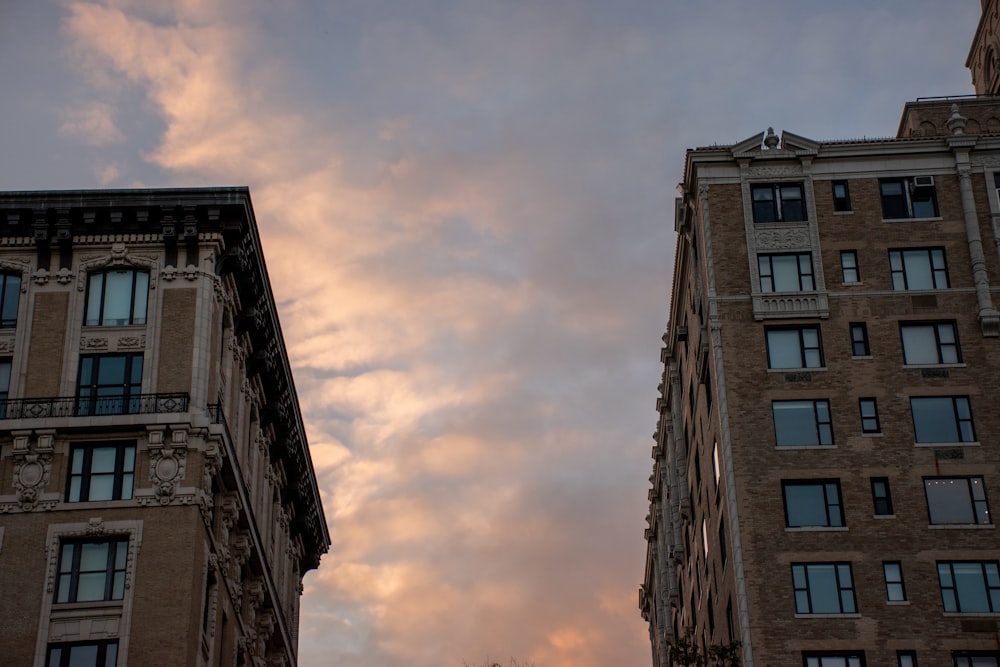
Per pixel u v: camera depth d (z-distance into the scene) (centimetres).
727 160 7588
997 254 7350
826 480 6831
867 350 7144
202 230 6438
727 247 7388
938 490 6794
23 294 6319
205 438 6016
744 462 6875
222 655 6325
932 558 6625
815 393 7038
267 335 7175
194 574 5766
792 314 7212
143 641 5619
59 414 6044
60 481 5900
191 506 5862
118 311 6312
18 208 6372
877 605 6519
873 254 7356
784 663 6412
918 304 7238
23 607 5672
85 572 5775
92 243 6419
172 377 6141
